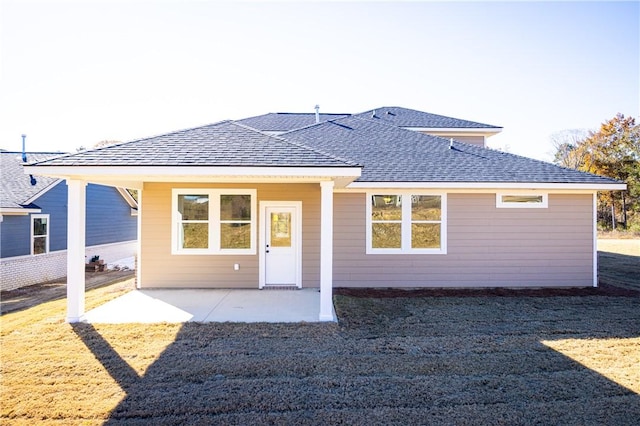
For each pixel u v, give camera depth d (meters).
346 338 6.17
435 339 6.14
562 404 4.07
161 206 10.36
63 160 6.84
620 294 9.52
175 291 9.98
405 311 7.84
